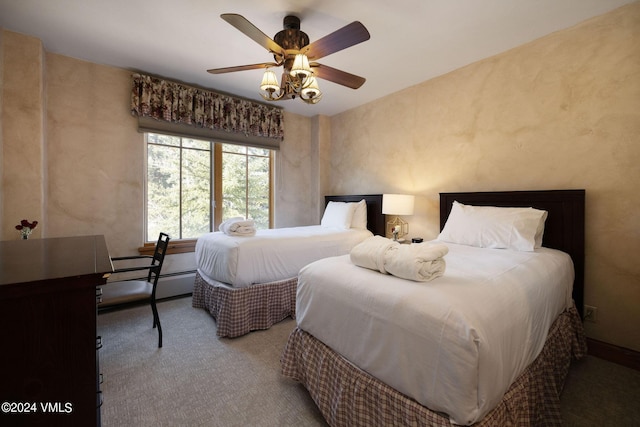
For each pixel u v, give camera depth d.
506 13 1.92
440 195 2.88
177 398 1.53
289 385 1.65
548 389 1.29
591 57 1.98
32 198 2.25
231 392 1.58
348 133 4.04
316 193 4.30
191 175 3.34
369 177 3.74
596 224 1.99
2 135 2.12
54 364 0.69
